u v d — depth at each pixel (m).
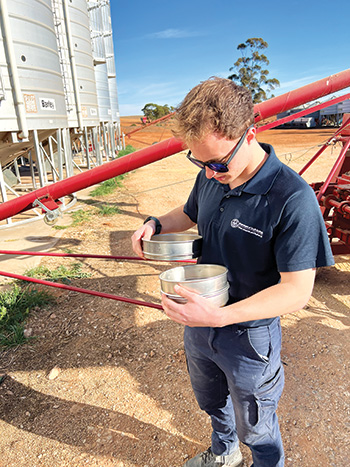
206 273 1.51
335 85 3.12
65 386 2.95
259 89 55.38
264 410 1.53
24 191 11.63
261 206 1.28
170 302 1.25
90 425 2.57
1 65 6.71
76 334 3.63
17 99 7.01
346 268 5.18
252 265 1.40
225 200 1.39
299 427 2.50
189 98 1.11
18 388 2.94
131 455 2.33
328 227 4.79
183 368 3.12
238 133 1.12
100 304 4.18
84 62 13.94
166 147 2.79
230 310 1.22
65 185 2.72
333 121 42.16
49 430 2.54
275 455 1.65
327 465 2.22
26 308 4.00
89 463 2.28
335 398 2.75
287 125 44.41
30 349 3.42
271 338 1.49
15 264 5.39
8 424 2.60
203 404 1.86
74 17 13.08
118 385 2.95
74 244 6.32
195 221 1.87
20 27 6.98
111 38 24.70
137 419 2.61
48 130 8.64
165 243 1.56
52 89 8.19
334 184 5.23
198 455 2.17
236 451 2.08
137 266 5.35
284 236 1.25
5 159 8.53
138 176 14.59
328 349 3.32
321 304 4.20
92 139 17.88
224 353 1.51
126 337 3.57
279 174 1.27
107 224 7.54
